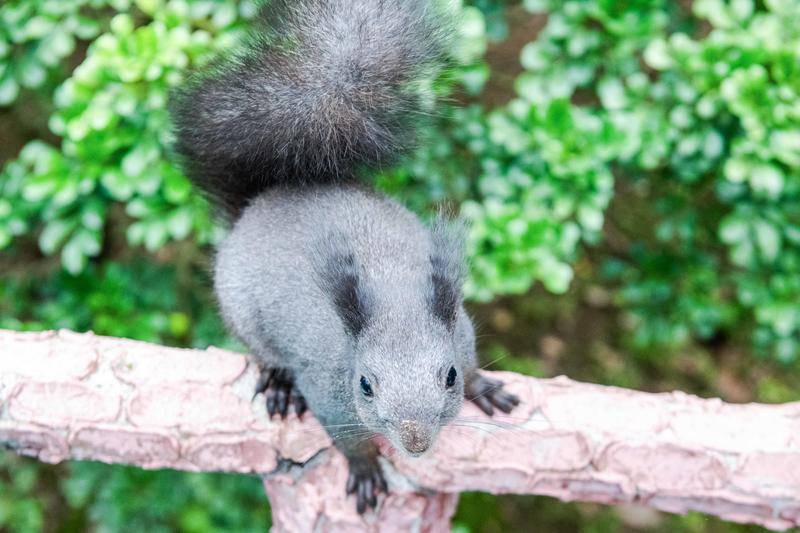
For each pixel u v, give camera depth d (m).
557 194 0.85
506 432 0.75
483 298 0.85
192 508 0.98
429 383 0.73
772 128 0.83
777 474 0.74
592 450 0.75
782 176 0.84
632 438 0.75
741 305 1.03
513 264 0.84
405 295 0.75
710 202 0.96
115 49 0.82
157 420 0.75
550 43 0.87
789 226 0.88
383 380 0.73
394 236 0.77
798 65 0.83
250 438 0.75
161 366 0.76
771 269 0.93
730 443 0.75
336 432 0.75
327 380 0.75
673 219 0.94
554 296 1.12
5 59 0.88
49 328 0.90
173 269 0.95
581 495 0.75
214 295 0.84
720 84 0.84
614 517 1.06
